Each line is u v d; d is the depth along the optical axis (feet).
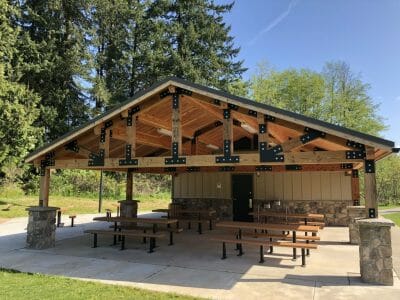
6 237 33.14
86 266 22.04
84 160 27.30
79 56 78.02
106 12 85.81
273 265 22.39
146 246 28.91
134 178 93.91
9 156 60.23
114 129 28.02
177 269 21.29
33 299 15.25
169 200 84.64
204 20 91.71
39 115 69.56
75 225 42.50
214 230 38.70
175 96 24.81
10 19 70.90
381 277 18.33
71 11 78.69
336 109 98.22
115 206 66.08
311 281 18.81
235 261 23.49
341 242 30.91
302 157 21.03
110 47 92.84
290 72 108.68
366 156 19.80
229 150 22.88
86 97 85.20
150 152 41.60
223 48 95.40
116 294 16.17
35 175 72.64
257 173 45.80
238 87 99.09
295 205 43.80
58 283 17.95
